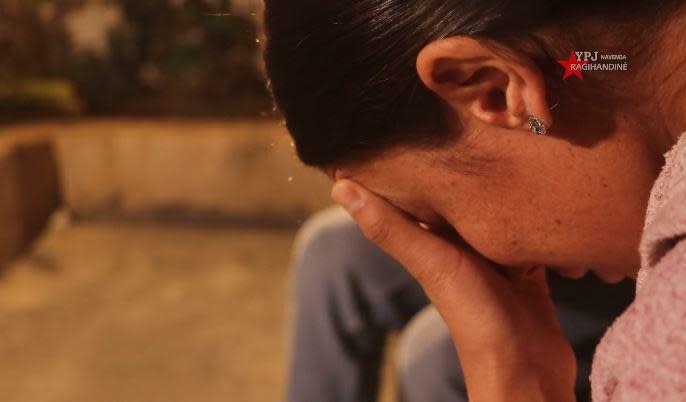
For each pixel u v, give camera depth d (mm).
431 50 588
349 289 1471
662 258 551
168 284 3143
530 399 826
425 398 1311
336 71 650
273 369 2543
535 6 581
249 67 4469
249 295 3047
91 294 3064
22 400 2379
